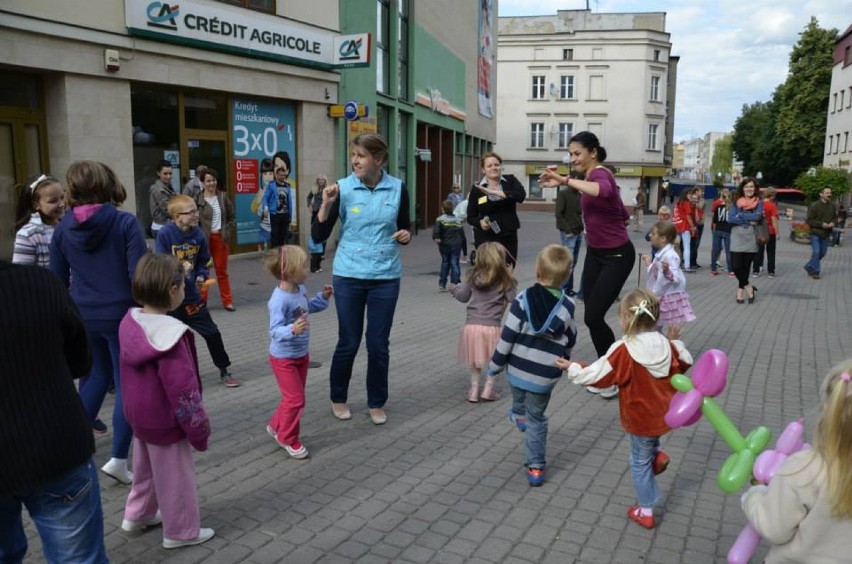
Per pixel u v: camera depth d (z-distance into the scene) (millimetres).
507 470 4531
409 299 11125
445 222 11789
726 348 8102
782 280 14461
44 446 2309
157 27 11891
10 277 2289
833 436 1964
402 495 4148
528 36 57281
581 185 5535
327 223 5086
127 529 3617
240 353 7289
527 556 3494
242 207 14750
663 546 3619
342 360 5285
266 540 3605
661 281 7078
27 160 10867
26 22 10078
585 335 8625
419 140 24781
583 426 5375
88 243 4117
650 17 60438
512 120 58688
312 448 4832
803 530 2039
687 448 4953
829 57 56281
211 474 4391
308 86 15539
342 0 16453
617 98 56875
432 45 24828
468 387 6348
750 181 11273
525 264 16281
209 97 13789
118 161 11695
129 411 3369
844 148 48594
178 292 3369
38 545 3514
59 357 2412
